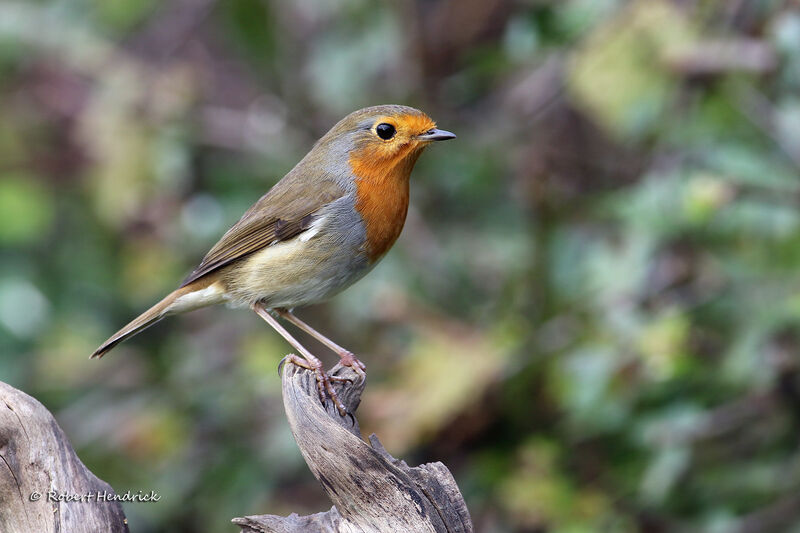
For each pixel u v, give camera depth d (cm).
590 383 992
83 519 682
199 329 1345
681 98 1090
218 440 1227
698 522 976
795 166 980
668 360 962
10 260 1364
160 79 1324
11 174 1455
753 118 1013
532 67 1288
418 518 656
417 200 1263
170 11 1557
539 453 1035
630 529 996
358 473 658
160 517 1202
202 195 1312
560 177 1241
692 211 940
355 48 1302
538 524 1041
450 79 1291
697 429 957
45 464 686
